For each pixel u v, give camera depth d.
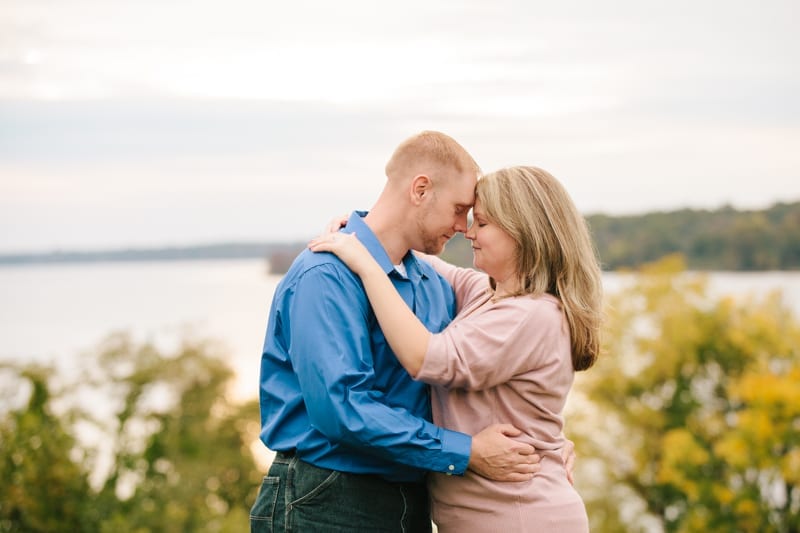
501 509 2.92
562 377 3.03
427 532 3.16
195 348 20.34
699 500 17.70
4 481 16.38
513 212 2.99
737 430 16.84
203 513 19.06
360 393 2.80
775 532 16.84
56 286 70.69
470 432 3.00
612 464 20.14
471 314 3.08
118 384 18.25
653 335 20.03
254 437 22.06
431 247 3.19
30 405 17.19
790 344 18.64
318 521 2.92
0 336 38.81
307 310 2.87
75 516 16.88
